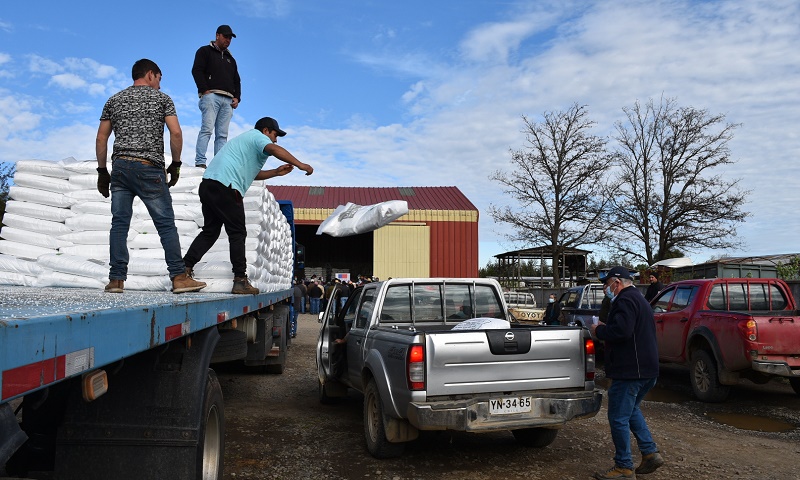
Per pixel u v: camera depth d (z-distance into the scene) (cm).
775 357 808
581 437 665
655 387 1012
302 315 2844
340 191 3959
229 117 828
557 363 542
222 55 812
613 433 512
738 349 820
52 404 352
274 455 576
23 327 163
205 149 793
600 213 3181
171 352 351
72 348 191
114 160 436
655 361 502
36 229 552
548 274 4200
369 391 587
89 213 557
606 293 565
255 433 659
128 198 444
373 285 686
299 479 509
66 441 333
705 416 791
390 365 544
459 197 3869
